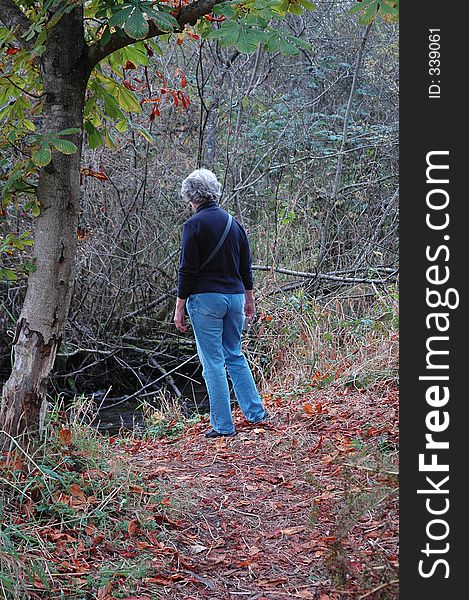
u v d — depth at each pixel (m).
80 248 9.26
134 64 4.67
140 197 9.66
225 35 3.29
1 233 7.08
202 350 5.59
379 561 2.86
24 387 3.97
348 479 3.20
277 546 3.70
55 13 3.62
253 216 10.89
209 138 10.55
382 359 7.21
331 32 13.16
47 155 3.57
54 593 3.08
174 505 4.04
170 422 6.80
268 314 9.05
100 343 9.26
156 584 3.28
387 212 10.62
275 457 5.04
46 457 3.97
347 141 11.18
